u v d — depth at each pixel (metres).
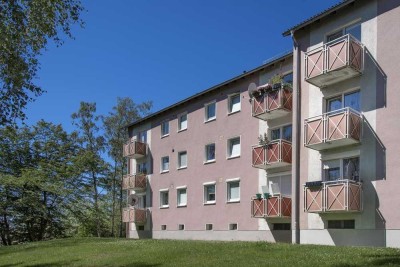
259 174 23.28
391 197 15.80
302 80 19.94
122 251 18.41
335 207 16.62
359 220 16.69
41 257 20.03
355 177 17.33
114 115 48.06
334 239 17.50
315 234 18.28
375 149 16.58
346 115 16.80
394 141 16.02
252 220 23.30
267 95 21.86
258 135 23.73
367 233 16.36
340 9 18.39
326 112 18.78
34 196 40.19
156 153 32.84
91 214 44.31
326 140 17.39
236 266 12.13
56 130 44.00
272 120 22.92
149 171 33.38
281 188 21.98
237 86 25.84
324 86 18.83
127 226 35.06
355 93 17.84
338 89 18.34
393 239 15.52
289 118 22.03
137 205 34.34
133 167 35.72
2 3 14.65
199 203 27.42
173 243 19.50
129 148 34.28
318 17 18.89
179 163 30.25
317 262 11.51
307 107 19.58
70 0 16.03
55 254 20.44
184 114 30.44
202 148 27.86
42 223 42.66
